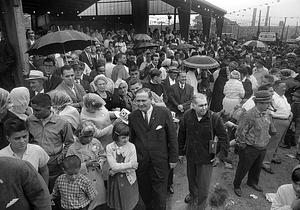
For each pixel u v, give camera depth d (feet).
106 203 12.80
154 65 27.50
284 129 17.89
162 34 82.84
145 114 12.39
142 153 12.25
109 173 11.88
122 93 15.97
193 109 13.25
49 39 18.02
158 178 12.55
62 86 15.03
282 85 17.99
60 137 11.02
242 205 14.82
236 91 20.75
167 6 104.58
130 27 96.73
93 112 12.91
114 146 11.73
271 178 17.79
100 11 102.47
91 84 16.58
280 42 91.15
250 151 14.87
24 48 24.08
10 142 8.29
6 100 9.75
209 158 13.24
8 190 5.99
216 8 90.22
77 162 10.23
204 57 23.62
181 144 14.15
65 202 10.55
